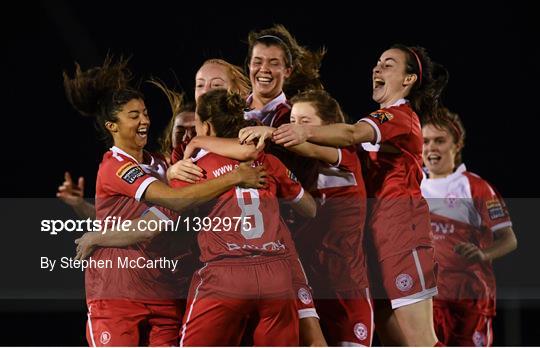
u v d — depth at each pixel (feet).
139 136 48.78
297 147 47.09
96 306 47.29
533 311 67.36
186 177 45.50
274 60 51.26
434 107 59.26
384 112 48.73
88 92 49.55
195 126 51.26
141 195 45.98
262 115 51.31
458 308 60.29
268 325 43.50
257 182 44.73
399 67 51.08
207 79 52.24
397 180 49.62
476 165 80.79
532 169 80.07
